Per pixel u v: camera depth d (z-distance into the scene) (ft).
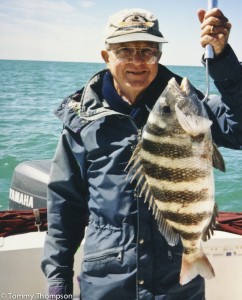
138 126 7.55
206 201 6.28
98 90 8.02
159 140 6.34
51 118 56.49
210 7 6.58
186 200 6.33
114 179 7.20
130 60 7.34
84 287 7.48
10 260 10.13
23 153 36.86
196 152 6.17
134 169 7.07
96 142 7.43
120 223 7.10
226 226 11.13
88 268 7.38
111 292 7.10
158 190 6.47
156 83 7.82
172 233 6.52
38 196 14.44
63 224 8.16
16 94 94.07
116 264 7.05
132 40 7.20
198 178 6.23
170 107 6.21
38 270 10.32
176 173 6.30
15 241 10.61
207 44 6.63
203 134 6.14
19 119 54.95
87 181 7.82
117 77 7.59
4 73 195.83
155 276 6.98
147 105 7.64
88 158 7.60
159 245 6.99
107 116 7.43
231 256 10.74
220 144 7.71
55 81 147.84
